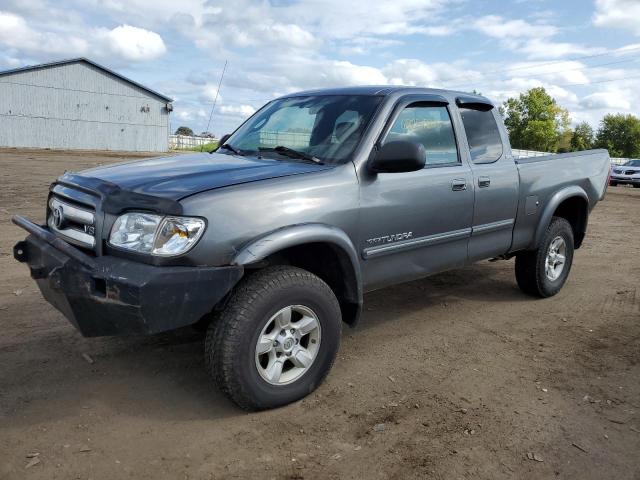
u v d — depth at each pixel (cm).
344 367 400
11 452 286
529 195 518
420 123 428
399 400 353
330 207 351
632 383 384
